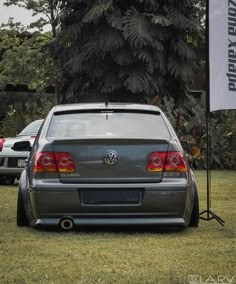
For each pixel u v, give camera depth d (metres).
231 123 19.50
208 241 6.55
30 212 6.95
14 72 22.12
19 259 5.68
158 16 16.45
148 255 5.86
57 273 5.18
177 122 18.64
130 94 16.94
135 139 6.75
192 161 18.58
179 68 16.94
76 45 17.20
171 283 4.88
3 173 12.86
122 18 16.45
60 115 7.45
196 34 17.23
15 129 22.34
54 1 18.84
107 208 6.66
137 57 16.34
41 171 6.73
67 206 6.64
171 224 6.77
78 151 6.72
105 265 5.47
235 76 7.39
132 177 6.71
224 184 13.49
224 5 7.39
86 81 17.67
